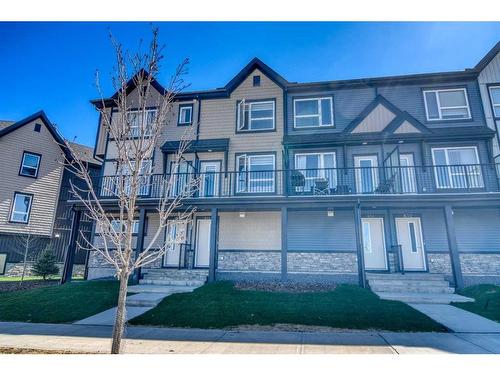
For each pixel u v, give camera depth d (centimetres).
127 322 716
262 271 1235
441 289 966
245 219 1305
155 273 1178
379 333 621
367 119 1323
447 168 1243
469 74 1349
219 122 1448
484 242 1159
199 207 1203
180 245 1267
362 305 810
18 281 1444
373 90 1412
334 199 1125
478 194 1045
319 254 1221
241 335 616
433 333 615
